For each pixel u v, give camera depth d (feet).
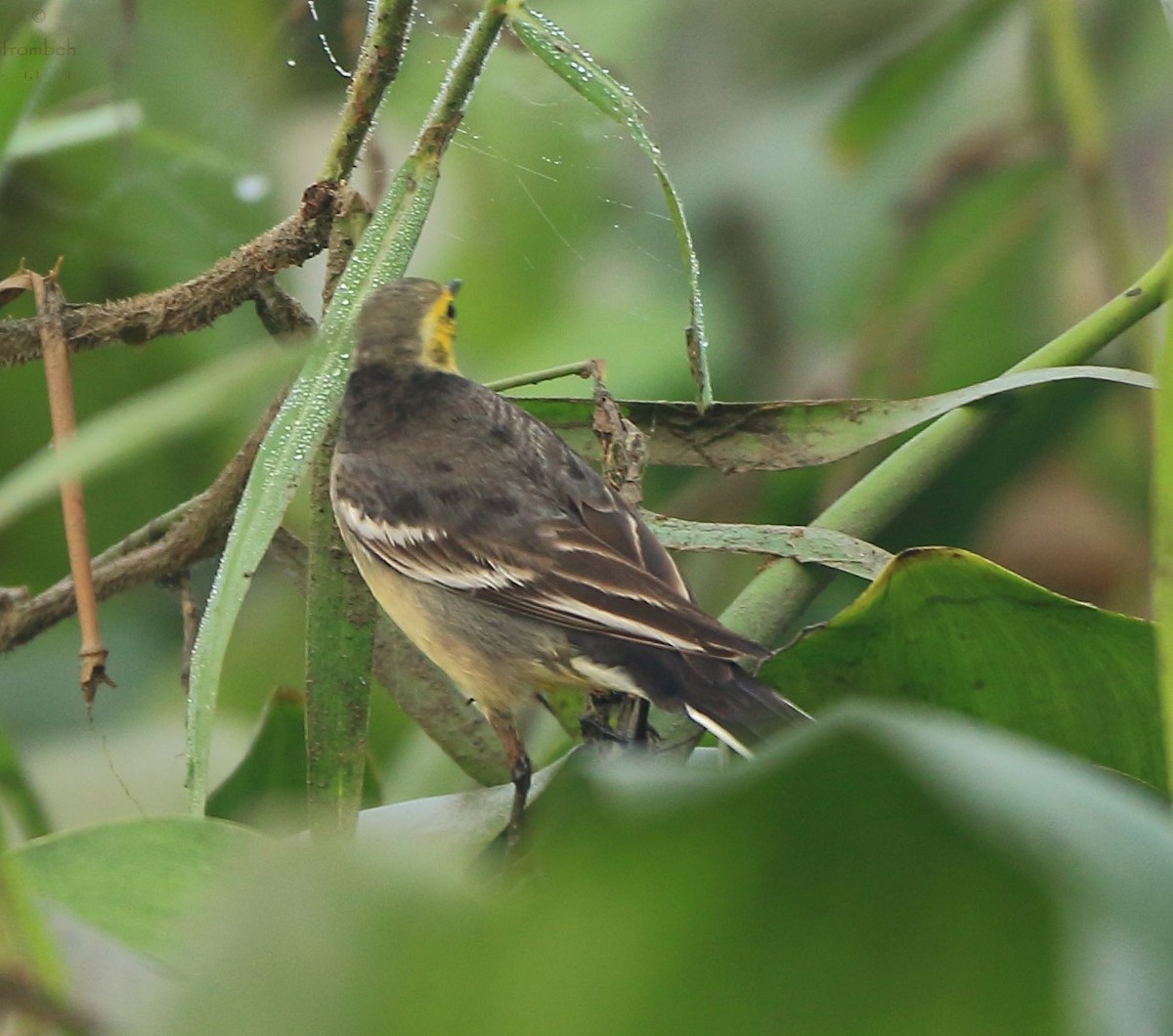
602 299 39.45
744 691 21.71
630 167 40.14
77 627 36.68
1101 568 38.52
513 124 39.29
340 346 21.74
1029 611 20.11
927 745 7.88
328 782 21.80
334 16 36.50
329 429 23.30
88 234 37.58
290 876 7.70
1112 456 37.81
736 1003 8.43
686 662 22.74
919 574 20.11
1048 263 36.70
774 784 8.07
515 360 38.29
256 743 25.54
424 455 29.40
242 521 20.49
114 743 33.83
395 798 30.48
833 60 40.19
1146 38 38.09
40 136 31.53
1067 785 7.93
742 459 26.09
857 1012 8.40
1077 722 20.89
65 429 22.89
